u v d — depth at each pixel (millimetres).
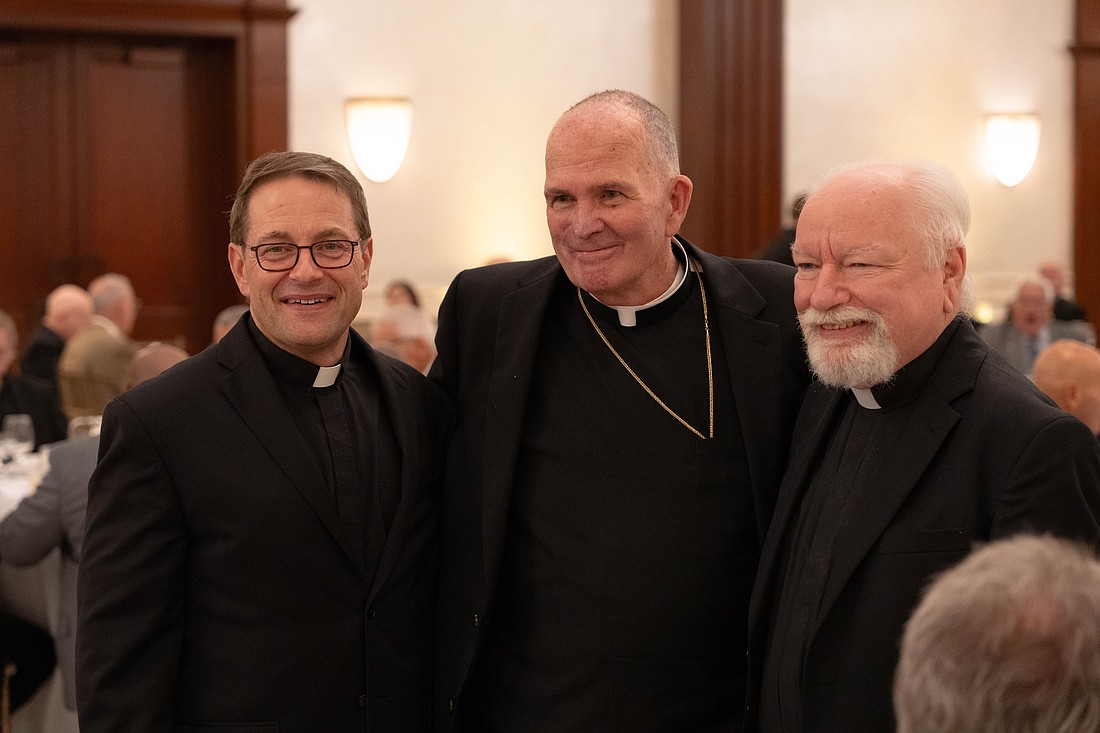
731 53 7078
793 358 2270
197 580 1945
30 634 3656
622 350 2271
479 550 2217
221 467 1933
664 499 2170
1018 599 1027
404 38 6770
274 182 1975
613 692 2121
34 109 6484
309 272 1948
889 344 1774
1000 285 8094
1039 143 8117
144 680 1873
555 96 7047
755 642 1980
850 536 1783
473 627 2182
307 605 1946
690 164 7141
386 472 2074
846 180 1820
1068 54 8109
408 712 2086
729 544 2164
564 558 2172
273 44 6516
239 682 1913
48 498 3326
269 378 1999
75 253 6621
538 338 2289
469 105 6902
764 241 7211
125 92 6637
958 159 7906
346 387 2088
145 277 6766
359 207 2037
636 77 7164
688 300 2303
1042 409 1704
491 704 2246
